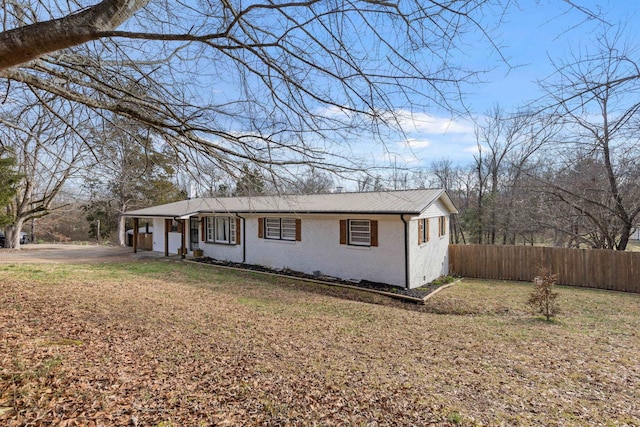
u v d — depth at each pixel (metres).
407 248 10.64
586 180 11.07
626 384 4.37
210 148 3.93
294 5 2.60
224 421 3.13
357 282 11.50
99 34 2.23
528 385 4.30
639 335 6.57
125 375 3.86
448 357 5.26
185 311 7.26
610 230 13.52
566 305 9.38
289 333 6.20
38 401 3.04
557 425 3.36
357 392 3.92
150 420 3.02
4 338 4.51
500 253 13.66
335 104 3.37
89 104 3.48
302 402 3.61
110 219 31.28
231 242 15.78
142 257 16.95
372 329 6.79
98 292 8.55
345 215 11.39
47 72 3.32
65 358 4.09
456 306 9.34
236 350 5.11
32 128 4.53
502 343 6.00
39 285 8.89
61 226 32.78
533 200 14.79
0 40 2.09
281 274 12.78
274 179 4.05
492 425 3.31
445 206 14.39
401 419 3.36
